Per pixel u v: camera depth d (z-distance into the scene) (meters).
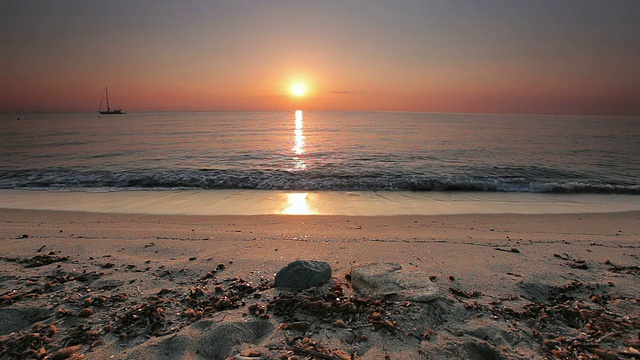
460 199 10.43
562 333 2.95
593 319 3.14
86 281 3.97
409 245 5.61
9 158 18.67
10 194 10.79
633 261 4.85
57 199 10.09
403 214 8.50
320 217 8.11
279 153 21.78
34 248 5.25
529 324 3.09
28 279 3.94
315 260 4.49
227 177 13.43
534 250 5.38
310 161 18.38
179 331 2.92
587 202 10.13
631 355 2.61
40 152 21.30
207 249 5.29
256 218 7.98
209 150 23.22
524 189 11.92
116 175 13.75
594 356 2.62
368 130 48.25
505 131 45.19
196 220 7.77
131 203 9.62
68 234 6.21
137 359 2.54
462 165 17.05
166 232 6.42
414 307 3.20
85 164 16.88
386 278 3.74
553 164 17.41
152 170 15.20
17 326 3.02
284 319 3.14
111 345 2.75
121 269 4.37
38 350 2.66
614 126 62.59
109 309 3.32
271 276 4.19
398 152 22.27
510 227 7.29
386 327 2.94
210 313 3.25
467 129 50.28
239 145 26.84
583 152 22.36
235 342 2.79
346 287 3.87
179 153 21.52
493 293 3.72
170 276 4.17
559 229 7.14
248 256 4.93
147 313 3.19
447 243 5.76
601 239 6.20
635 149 24.14
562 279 4.16
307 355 2.62
